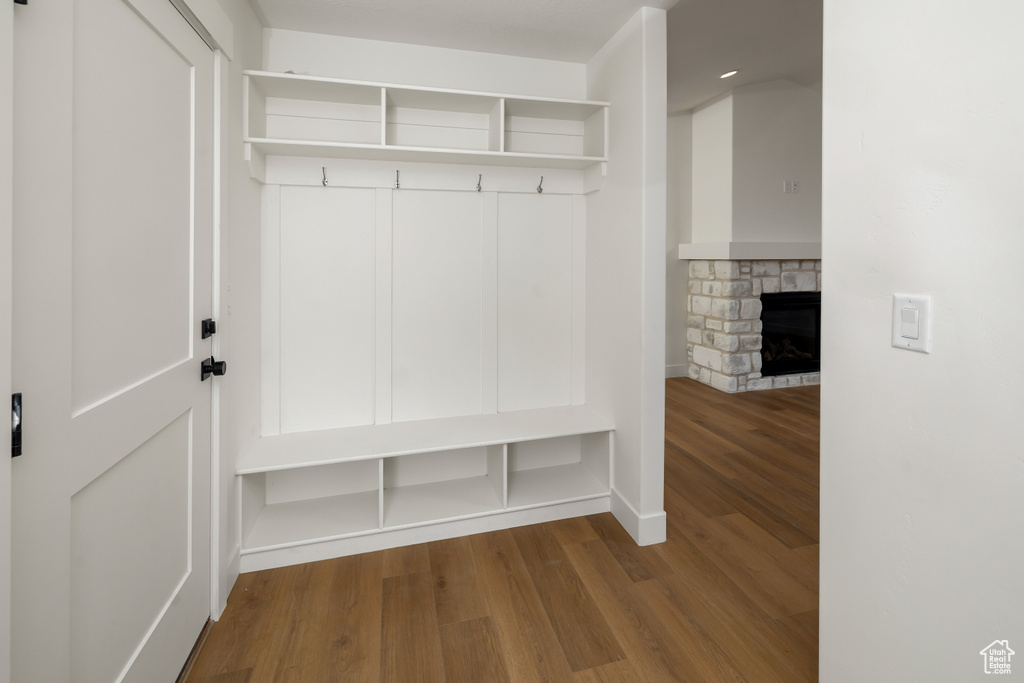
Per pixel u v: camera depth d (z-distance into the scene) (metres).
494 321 2.68
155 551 1.35
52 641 0.90
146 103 1.26
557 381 2.82
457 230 2.61
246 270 2.08
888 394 1.06
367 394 2.51
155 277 1.32
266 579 2.00
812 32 3.11
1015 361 0.83
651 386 2.23
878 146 1.06
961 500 0.92
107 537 1.12
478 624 1.75
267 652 1.61
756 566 2.08
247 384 2.12
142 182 1.25
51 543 0.90
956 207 0.91
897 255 1.03
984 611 0.88
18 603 0.82
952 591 0.94
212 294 1.71
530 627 1.73
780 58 3.66
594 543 2.26
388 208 2.48
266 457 2.08
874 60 1.06
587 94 2.73
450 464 2.70
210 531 1.73
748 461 3.19
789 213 4.95
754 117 4.77
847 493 1.17
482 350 2.67
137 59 1.21
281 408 2.39
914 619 1.02
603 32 2.39
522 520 2.41
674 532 2.35
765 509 2.57
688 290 5.40
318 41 2.37
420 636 1.69
